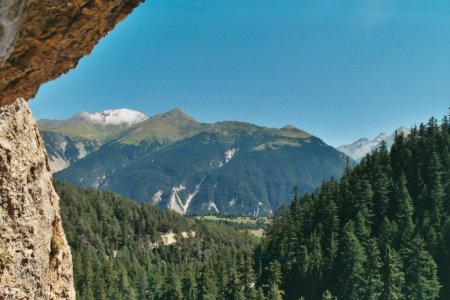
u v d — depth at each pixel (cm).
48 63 1041
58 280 2412
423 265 10469
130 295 13725
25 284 2061
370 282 10369
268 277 12006
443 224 12094
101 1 942
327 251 12181
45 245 2239
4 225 1975
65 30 966
